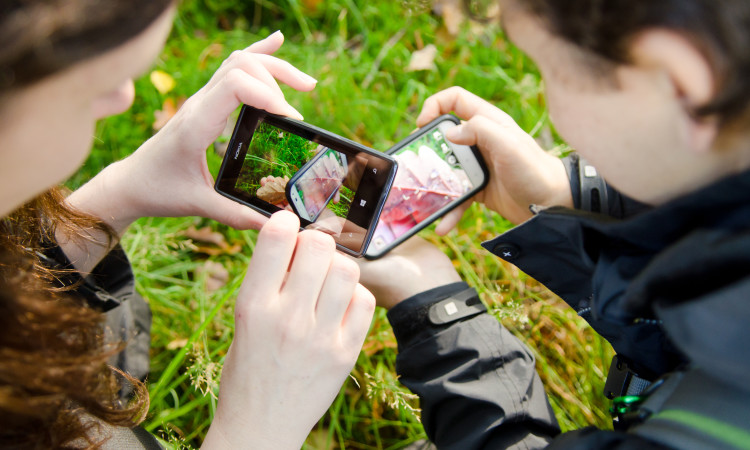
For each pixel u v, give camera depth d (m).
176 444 1.22
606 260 0.71
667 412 0.62
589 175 1.13
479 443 1.02
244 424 0.86
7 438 0.73
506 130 1.13
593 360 1.50
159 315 1.59
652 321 0.80
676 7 0.44
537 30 0.55
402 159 1.27
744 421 0.56
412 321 1.16
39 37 0.41
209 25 2.13
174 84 1.87
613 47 0.49
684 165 0.56
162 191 1.14
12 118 0.46
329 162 1.09
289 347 0.85
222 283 1.65
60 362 0.70
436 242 1.65
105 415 0.88
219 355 1.50
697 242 0.54
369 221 1.09
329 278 0.87
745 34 0.43
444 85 1.94
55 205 0.99
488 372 1.09
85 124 0.56
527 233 0.90
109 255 1.18
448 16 2.01
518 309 1.35
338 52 1.95
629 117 0.55
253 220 1.16
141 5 0.46
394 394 1.30
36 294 0.83
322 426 1.50
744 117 0.49
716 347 0.52
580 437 0.72
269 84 1.08
